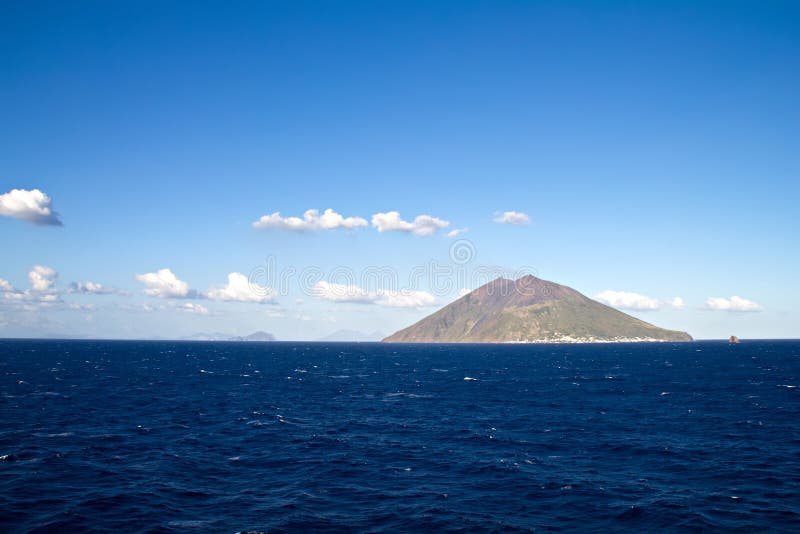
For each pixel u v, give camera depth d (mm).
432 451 49875
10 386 100500
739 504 34562
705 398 88938
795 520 31734
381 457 47531
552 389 107000
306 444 52750
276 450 50031
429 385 117625
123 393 93938
